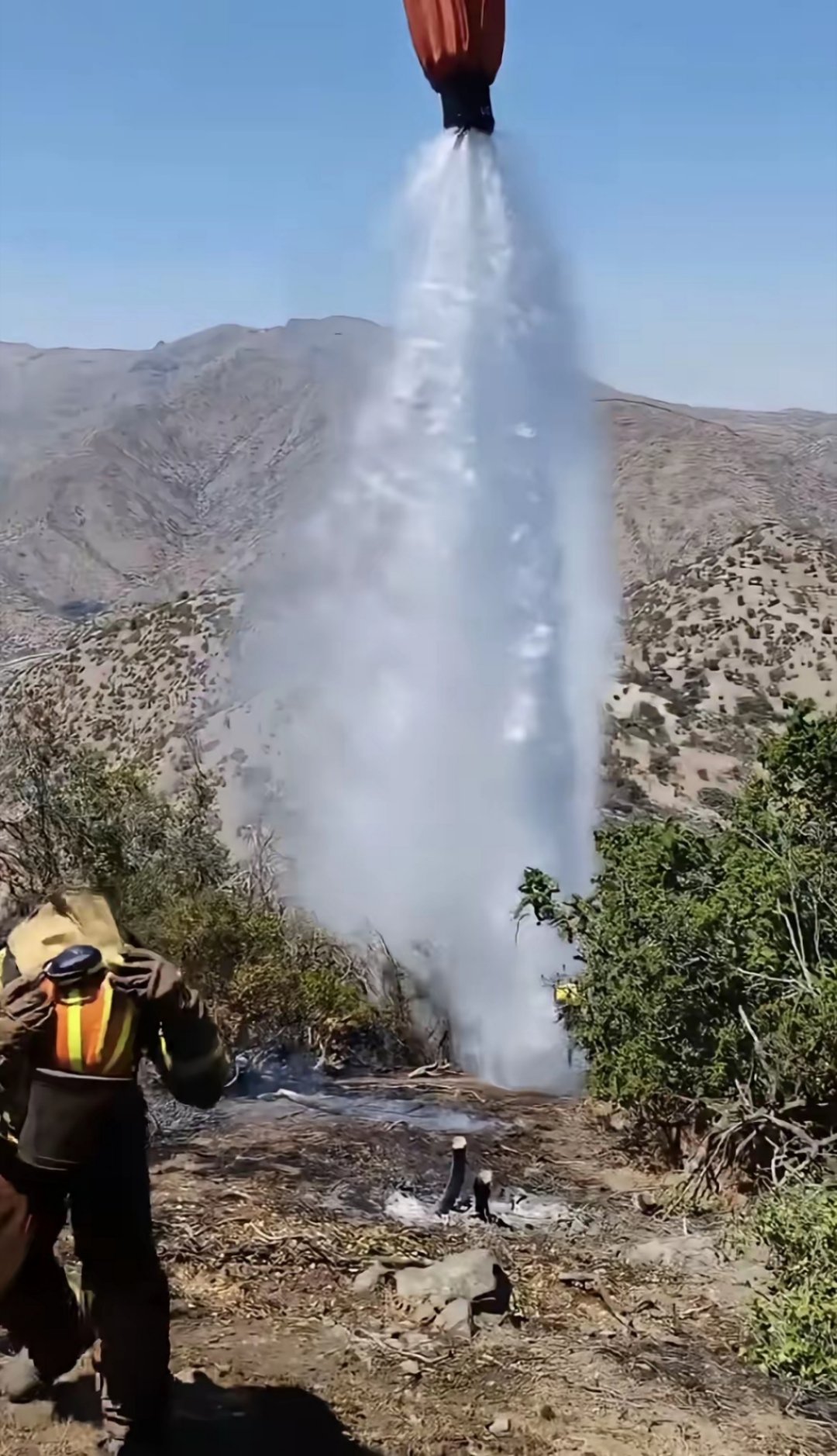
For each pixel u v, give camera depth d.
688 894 8.22
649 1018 7.87
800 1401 5.31
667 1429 4.97
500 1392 5.17
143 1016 3.96
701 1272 6.49
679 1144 8.11
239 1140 8.07
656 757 34.59
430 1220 6.95
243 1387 5.00
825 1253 5.64
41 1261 4.31
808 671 45.94
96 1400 4.67
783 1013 7.54
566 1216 7.23
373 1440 4.73
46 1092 3.87
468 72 17.30
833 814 9.09
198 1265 6.09
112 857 11.49
